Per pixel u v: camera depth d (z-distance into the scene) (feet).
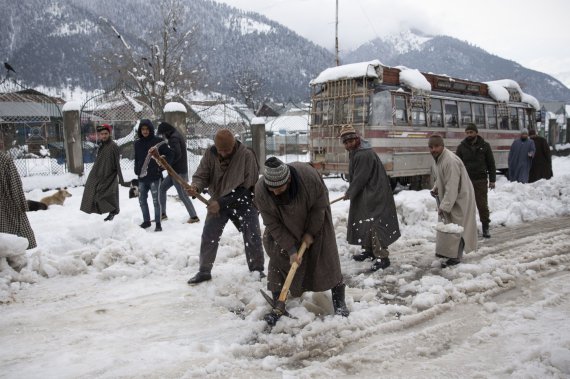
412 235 24.48
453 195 18.62
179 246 20.20
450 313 14.20
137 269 18.10
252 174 16.49
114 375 10.64
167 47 112.57
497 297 15.51
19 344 12.31
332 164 44.27
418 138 44.14
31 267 17.63
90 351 11.89
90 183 26.35
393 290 16.42
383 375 10.73
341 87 43.24
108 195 26.23
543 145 45.73
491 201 32.22
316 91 45.96
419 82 43.78
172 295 15.81
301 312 13.51
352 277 17.80
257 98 215.92
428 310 14.05
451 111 48.14
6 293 15.67
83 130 67.46
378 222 18.60
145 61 113.50
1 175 18.02
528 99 61.82
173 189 42.50
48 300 15.40
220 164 16.46
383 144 41.11
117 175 26.55
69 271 17.85
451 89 49.16
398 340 12.40
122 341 12.48
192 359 11.34
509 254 20.71
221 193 16.60
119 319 13.94
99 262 18.48
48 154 63.72
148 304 15.06
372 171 18.76
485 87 54.49
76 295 15.85
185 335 12.87
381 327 13.01
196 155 62.08
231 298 15.17
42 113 77.15
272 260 13.57
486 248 21.71
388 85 42.34
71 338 12.66
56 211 31.01
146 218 24.91
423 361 11.42
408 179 46.78
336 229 23.26
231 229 23.49
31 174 51.72
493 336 12.64
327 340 12.35
